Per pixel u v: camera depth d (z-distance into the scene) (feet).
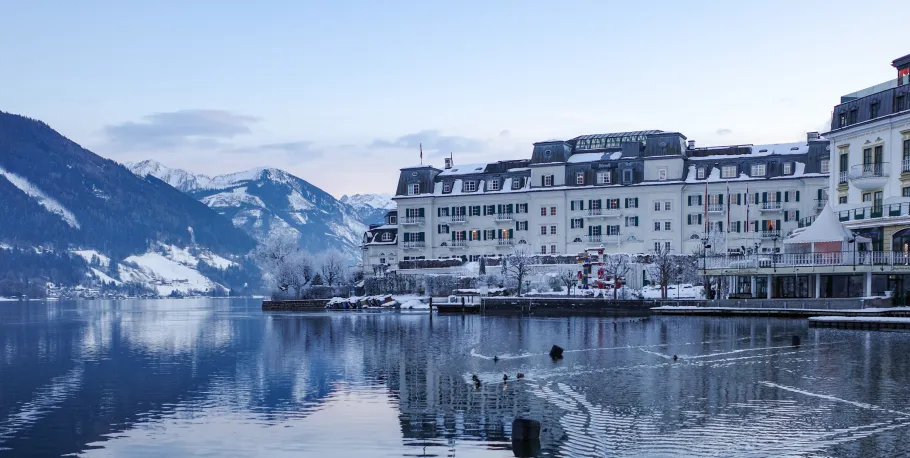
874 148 282.56
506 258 434.71
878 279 274.36
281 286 523.29
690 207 465.88
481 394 117.08
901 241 266.77
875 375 129.08
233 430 97.19
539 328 247.09
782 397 110.22
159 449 89.66
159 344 211.41
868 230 280.31
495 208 507.71
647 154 474.90
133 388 128.47
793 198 447.83
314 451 87.51
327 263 554.05
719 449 83.46
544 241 492.54
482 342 198.39
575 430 92.48
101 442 92.89
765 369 137.28
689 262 396.98
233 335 242.58
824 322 224.74
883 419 95.91
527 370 141.49
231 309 572.92
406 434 93.56
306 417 103.60
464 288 430.61
